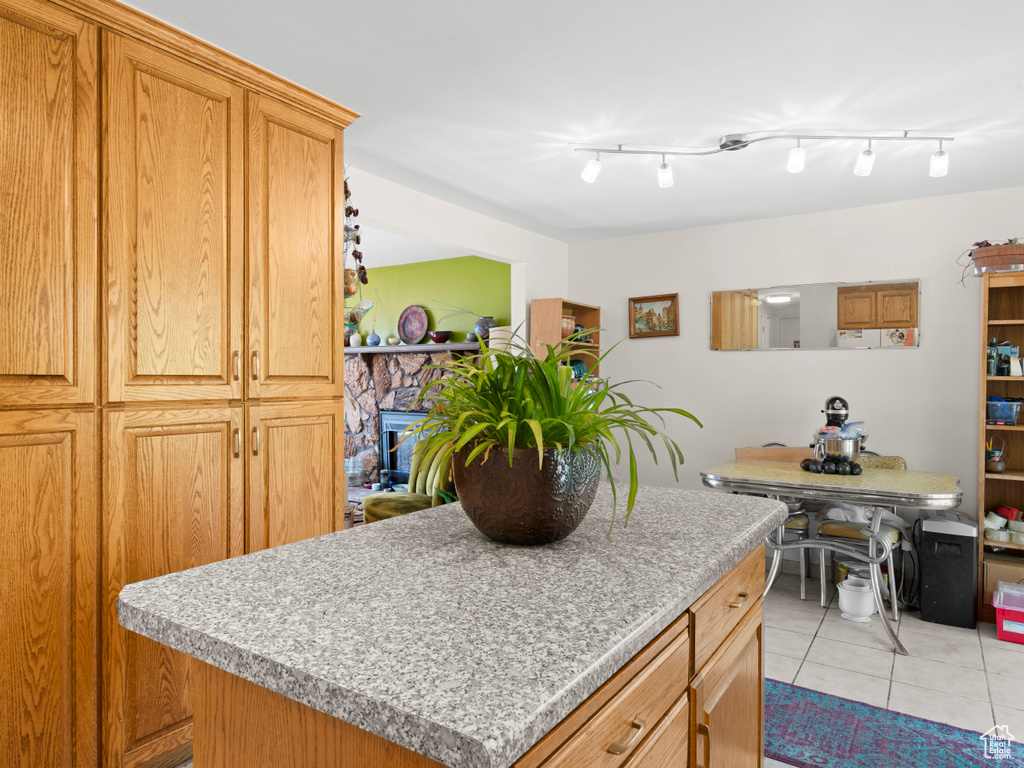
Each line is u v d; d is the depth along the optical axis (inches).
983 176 135.6
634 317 195.5
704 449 183.3
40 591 63.1
